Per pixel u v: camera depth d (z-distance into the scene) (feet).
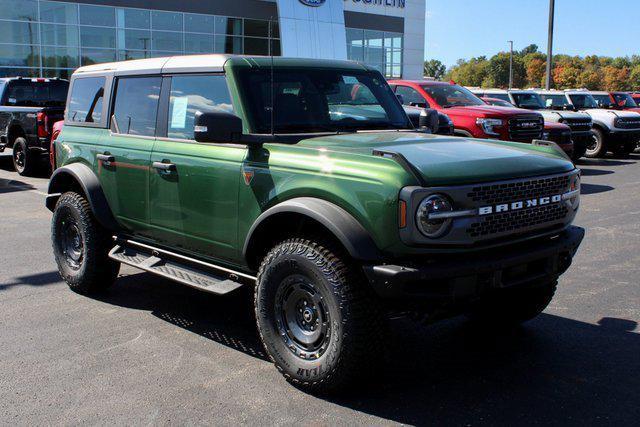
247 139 13.61
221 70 15.02
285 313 13.04
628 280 20.53
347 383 12.21
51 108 44.75
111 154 17.65
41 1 97.25
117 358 14.46
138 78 17.54
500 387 13.02
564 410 12.03
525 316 15.69
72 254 19.39
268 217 13.14
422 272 11.29
